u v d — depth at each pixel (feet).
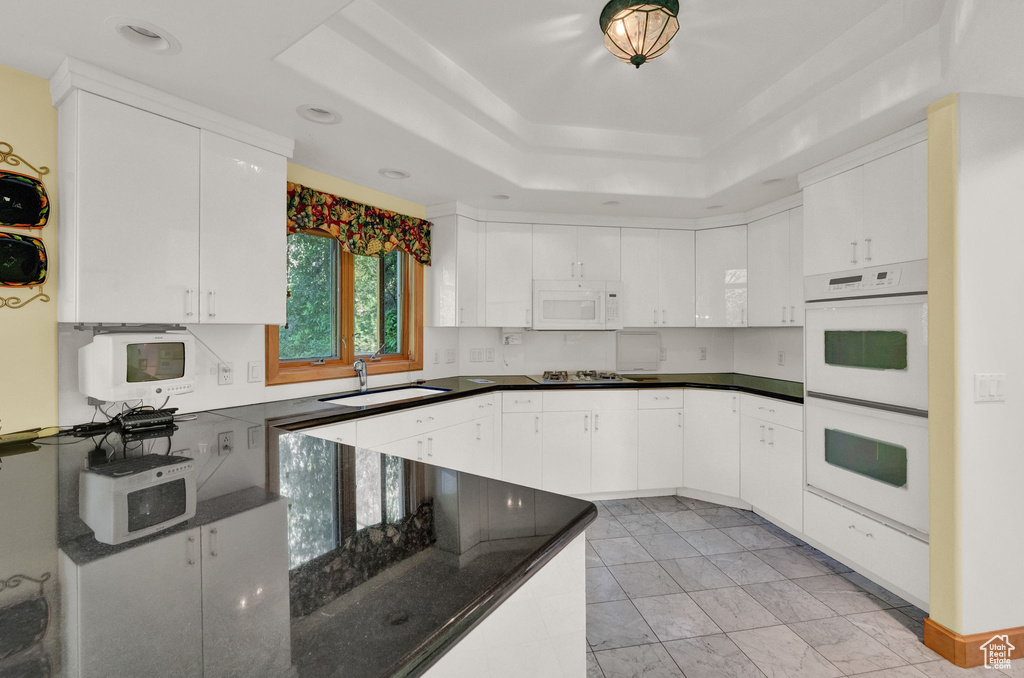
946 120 5.97
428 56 6.86
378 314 10.98
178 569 2.17
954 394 5.90
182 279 6.09
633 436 11.65
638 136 9.92
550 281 12.06
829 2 5.93
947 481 5.99
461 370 13.10
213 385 7.48
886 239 7.18
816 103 7.50
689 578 7.86
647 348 13.96
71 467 4.14
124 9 4.43
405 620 1.75
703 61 7.22
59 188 5.55
